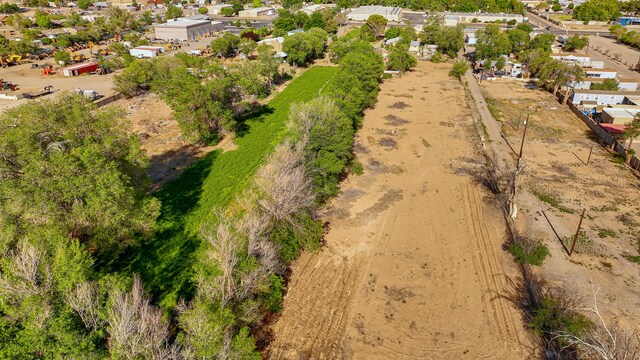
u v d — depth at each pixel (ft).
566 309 118.73
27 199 112.78
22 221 114.01
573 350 110.01
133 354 81.71
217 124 239.71
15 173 120.98
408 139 246.06
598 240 155.43
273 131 249.75
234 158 214.90
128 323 85.25
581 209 175.01
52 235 104.68
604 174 203.51
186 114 217.36
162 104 294.66
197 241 150.30
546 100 313.32
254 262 116.26
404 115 284.61
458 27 453.58
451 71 382.22
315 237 150.51
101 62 371.56
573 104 289.33
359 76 285.64
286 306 127.85
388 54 403.13
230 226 126.93
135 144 141.79
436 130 259.80
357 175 204.23
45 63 402.72
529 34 472.85
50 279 93.30
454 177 203.62
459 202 183.11
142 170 147.64
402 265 146.30
